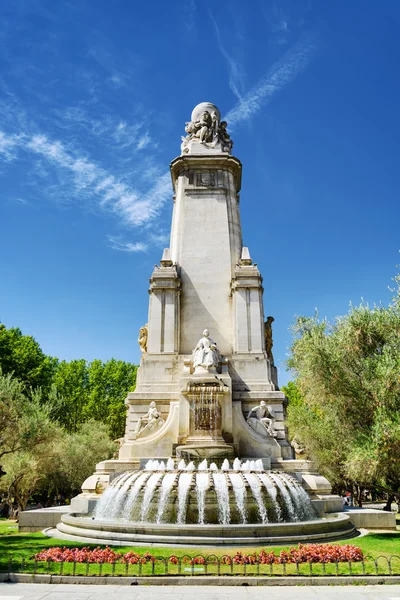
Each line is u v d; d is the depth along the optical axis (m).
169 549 12.02
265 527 13.19
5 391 24.61
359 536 14.91
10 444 25.58
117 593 8.61
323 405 21.98
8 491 31.33
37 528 17.11
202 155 28.23
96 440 45.16
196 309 25.16
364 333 21.33
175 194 30.25
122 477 16.39
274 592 8.71
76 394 57.16
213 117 30.34
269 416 21.84
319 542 13.29
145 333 25.58
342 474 32.09
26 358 45.78
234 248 26.61
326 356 20.94
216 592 8.70
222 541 12.52
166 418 22.28
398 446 17.83
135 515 14.91
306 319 23.98
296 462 20.05
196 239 26.55
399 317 21.20
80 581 9.36
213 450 19.72
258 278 24.88
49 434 27.12
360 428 20.66
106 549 11.12
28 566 10.24
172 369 23.39
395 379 18.67
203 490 14.65
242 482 14.91
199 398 21.14
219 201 27.39
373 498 55.78
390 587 9.09
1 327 46.78
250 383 22.95
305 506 15.90
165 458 19.97
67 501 47.44
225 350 24.34
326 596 8.42
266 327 25.83
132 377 60.41
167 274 25.11
